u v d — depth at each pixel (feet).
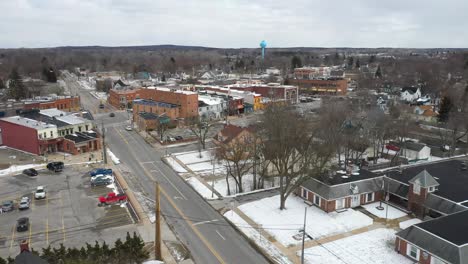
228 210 177.78
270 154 186.60
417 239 131.23
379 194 185.88
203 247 143.84
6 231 154.92
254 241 147.84
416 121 363.15
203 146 292.20
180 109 381.81
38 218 167.32
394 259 134.10
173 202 187.73
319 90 598.75
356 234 152.66
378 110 319.47
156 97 415.03
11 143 290.56
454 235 127.65
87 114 380.99
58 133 285.02
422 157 261.85
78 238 149.18
